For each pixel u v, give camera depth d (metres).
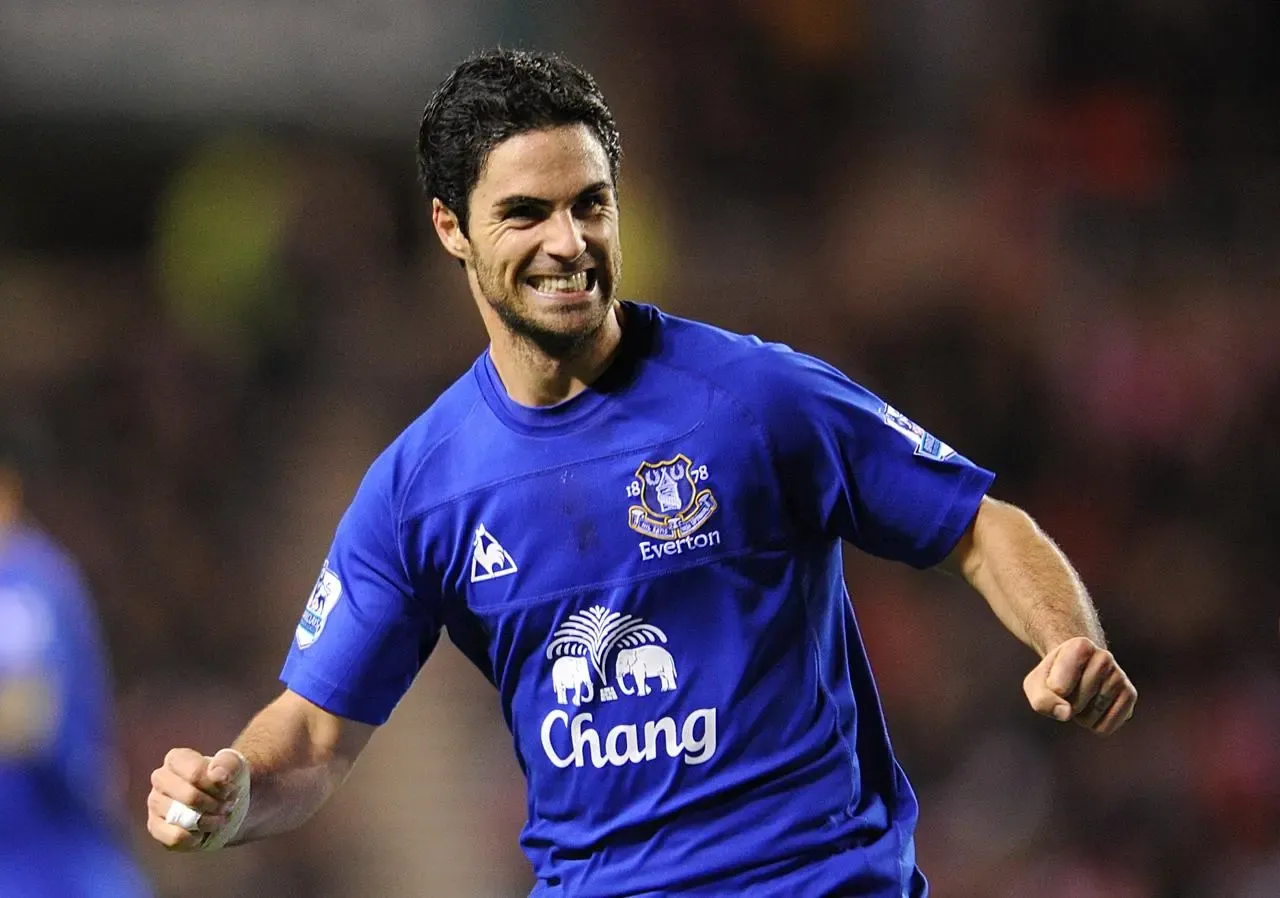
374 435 41.44
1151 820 32.84
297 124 46.66
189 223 42.97
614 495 11.34
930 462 11.37
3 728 19.25
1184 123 45.31
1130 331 41.22
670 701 11.28
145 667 37.62
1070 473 40.03
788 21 47.09
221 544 39.66
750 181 46.91
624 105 46.94
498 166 10.90
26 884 19.17
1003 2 46.31
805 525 11.45
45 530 39.19
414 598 12.11
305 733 12.31
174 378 42.00
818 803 11.31
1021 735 33.81
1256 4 45.28
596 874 11.55
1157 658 36.88
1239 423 39.97
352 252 43.62
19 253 46.78
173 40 46.28
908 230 43.94
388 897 31.66
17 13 45.44
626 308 11.73
